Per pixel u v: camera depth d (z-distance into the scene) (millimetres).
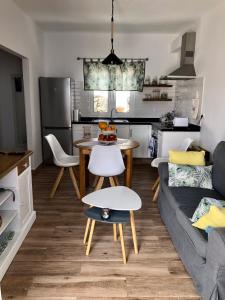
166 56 5512
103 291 1869
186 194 2516
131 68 5539
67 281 1959
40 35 5066
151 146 5172
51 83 4945
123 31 5199
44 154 5211
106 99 5727
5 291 1854
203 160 2979
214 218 1742
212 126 3834
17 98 5832
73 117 5352
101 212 2254
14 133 5988
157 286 1929
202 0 3428
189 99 4852
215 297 1570
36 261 2184
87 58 5512
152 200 3516
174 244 2412
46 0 3467
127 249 2381
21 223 2453
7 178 2293
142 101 5727
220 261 1511
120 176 4473
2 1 3166
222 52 3506
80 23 4648
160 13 4000
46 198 3521
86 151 3361
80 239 2533
